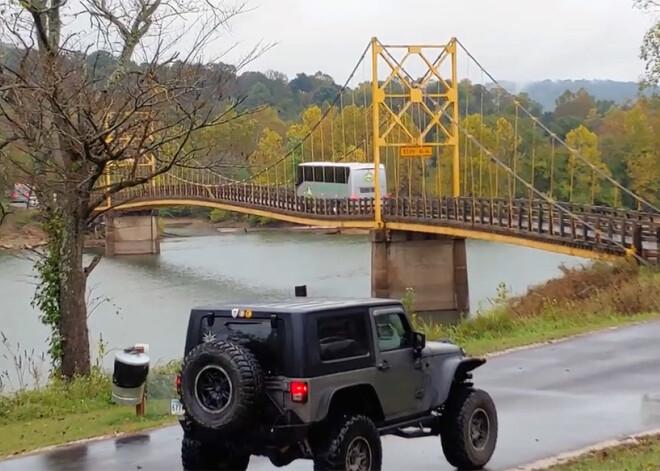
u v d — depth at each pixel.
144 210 101.69
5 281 62.38
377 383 9.88
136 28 21.19
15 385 27.28
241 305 9.71
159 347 39.56
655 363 18.06
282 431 9.18
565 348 20.22
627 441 12.27
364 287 66.06
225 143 34.00
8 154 23.02
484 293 61.78
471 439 11.02
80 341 21.92
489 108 122.31
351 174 78.75
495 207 57.31
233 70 22.30
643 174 87.19
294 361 9.19
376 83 67.56
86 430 14.72
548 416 13.87
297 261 82.44
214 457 10.37
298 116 167.00
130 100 20.78
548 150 91.62
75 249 21.94
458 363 10.88
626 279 29.70
